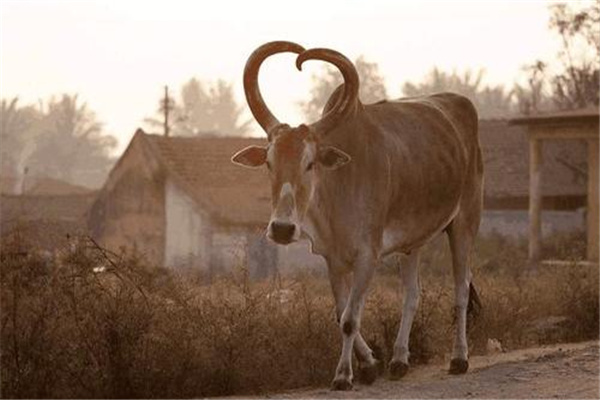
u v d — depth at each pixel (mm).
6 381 22703
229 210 90250
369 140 23516
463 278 26766
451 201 25766
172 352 23453
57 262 24641
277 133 22203
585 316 34281
